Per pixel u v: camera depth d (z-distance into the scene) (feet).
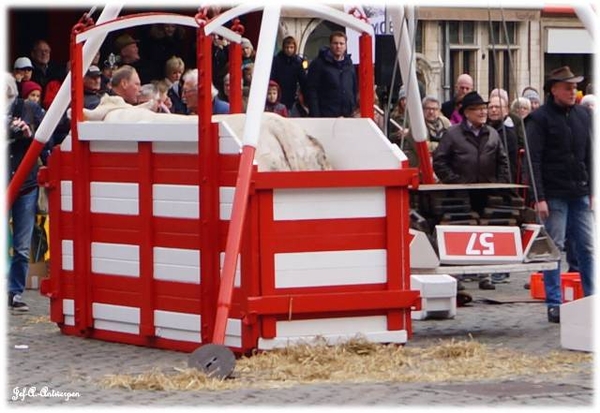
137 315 50.03
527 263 52.90
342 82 74.49
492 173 60.90
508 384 42.04
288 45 76.59
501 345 49.80
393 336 47.73
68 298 52.85
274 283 46.14
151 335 49.52
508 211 53.78
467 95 60.80
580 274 56.90
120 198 50.31
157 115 51.90
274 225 46.09
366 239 47.34
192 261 47.96
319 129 51.65
